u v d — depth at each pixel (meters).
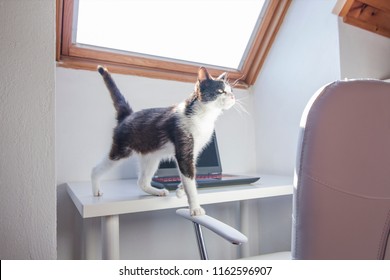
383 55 1.36
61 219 1.07
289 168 1.33
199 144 0.73
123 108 0.83
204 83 0.75
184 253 1.30
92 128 1.15
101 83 1.17
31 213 0.43
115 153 0.75
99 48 1.20
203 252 0.76
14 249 0.42
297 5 1.31
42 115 0.44
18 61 0.42
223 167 1.43
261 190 0.90
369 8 1.20
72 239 1.08
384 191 0.46
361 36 1.25
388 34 1.36
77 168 1.11
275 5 1.33
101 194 0.77
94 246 1.09
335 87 0.45
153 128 0.72
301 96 1.28
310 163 0.43
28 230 0.43
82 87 1.13
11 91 0.42
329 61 1.16
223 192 0.82
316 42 1.22
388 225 0.46
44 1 0.44
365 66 1.25
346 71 1.15
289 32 1.34
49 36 0.44
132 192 0.82
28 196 0.43
